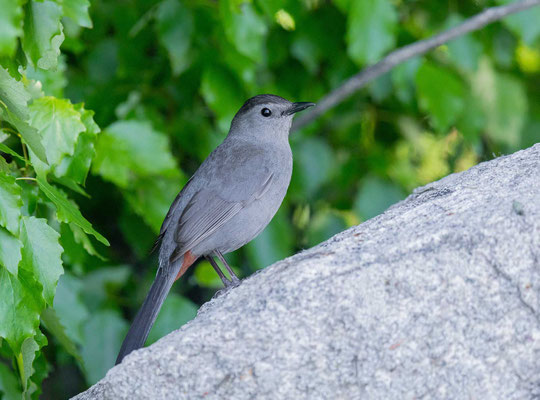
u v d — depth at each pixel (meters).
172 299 10.66
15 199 6.66
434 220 6.84
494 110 12.91
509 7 11.84
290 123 11.30
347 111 13.33
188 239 9.99
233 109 11.00
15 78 7.13
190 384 6.29
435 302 6.29
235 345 6.30
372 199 12.54
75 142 8.01
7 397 9.02
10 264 6.71
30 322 7.07
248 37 10.18
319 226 12.77
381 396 6.17
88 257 11.52
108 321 10.70
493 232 6.39
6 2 6.05
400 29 12.53
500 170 7.64
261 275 7.00
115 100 11.77
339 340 6.25
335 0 11.18
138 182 10.46
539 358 6.21
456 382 6.18
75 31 10.23
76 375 13.62
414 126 13.48
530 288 6.28
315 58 12.51
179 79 11.79
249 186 10.41
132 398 6.34
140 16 11.74
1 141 8.18
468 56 12.13
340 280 6.37
